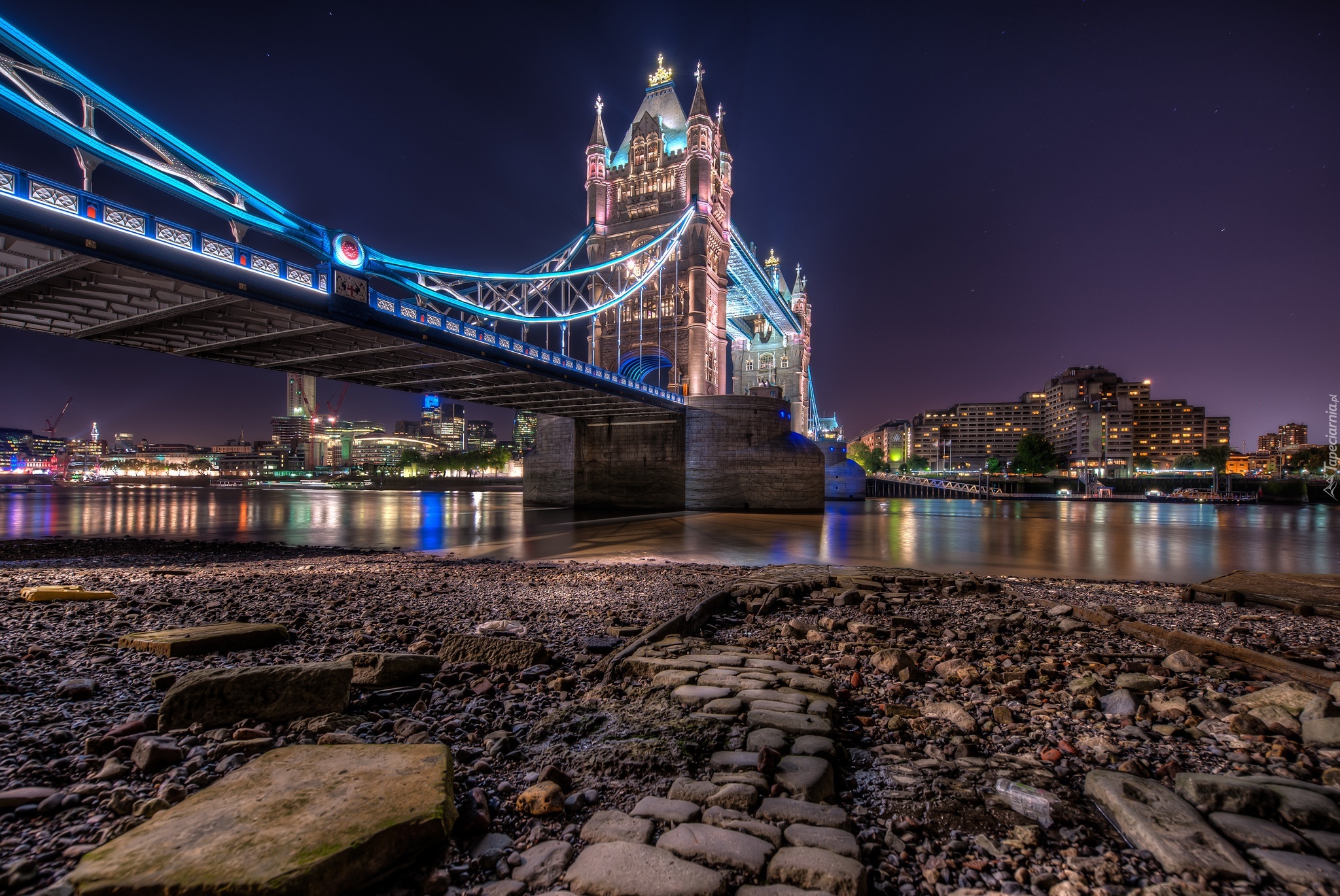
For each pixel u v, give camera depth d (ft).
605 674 23.77
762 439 227.20
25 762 15.33
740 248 383.65
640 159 343.87
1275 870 11.34
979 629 34.78
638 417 233.14
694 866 11.18
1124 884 11.36
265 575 58.08
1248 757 16.92
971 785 15.30
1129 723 19.70
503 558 86.28
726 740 16.90
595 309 224.53
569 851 12.09
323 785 12.91
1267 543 123.75
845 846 11.97
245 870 9.75
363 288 108.78
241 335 110.73
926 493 467.11
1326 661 27.22
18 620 33.32
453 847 12.21
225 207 87.97
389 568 67.10
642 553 94.58
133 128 79.25
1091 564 85.05
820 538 123.65
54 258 75.97
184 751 15.99
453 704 20.45
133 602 39.50
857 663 26.27
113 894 9.48
